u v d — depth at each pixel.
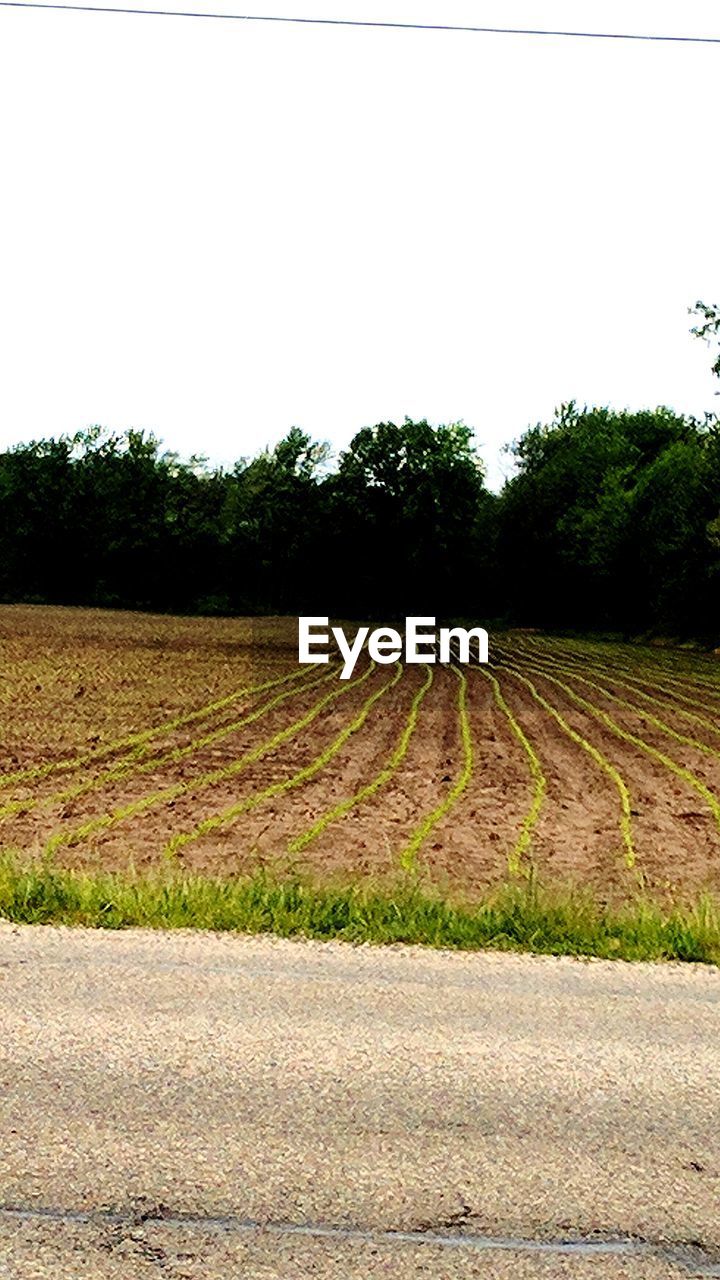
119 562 106.94
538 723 28.69
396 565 102.62
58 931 7.65
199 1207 4.28
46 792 17.98
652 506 73.94
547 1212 4.32
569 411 113.88
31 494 107.56
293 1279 3.89
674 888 12.33
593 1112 5.10
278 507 105.69
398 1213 4.29
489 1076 5.43
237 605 104.31
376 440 104.81
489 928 8.10
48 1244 4.03
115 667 42.47
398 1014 6.21
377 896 8.91
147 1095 5.11
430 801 17.78
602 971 7.21
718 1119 5.07
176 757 22.08
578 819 16.61
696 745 25.03
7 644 53.06
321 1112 5.02
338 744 24.38
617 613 77.50
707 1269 4.02
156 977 6.68
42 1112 4.92
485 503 108.00
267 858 13.37
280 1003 6.32
